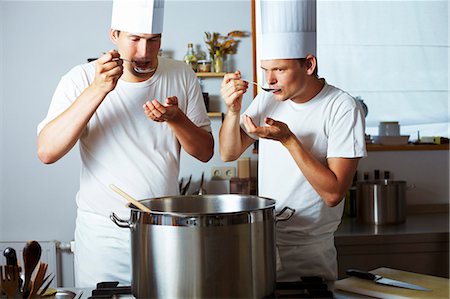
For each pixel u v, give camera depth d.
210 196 1.44
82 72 1.68
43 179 2.97
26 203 2.97
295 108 1.61
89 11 2.96
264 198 1.35
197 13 3.04
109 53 1.44
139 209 1.22
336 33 3.18
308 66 1.51
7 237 2.96
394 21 3.21
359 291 1.34
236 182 2.90
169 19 3.03
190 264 1.14
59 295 1.31
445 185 3.25
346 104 1.56
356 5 3.18
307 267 1.62
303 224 1.61
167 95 1.71
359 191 2.88
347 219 2.99
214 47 2.97
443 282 1.39
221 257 1.14
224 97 1.53
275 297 1.24
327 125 1.57
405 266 2.59
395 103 3.24
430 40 3.23
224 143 1.62
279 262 1.62
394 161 3.22
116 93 1.66
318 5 3.16
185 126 1.60
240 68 3.05
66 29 2.96
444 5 3.23
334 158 1.54
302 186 1.59
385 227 2.74
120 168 1.66
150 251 1.17
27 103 2.95
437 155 3.25
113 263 1.67
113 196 1.66
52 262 2.90
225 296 1.15
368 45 3.20
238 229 1.15
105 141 1.66
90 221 1.69
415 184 3.25
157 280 1.17
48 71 2.95
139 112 1.67
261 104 1.69
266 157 1.67
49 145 1.53
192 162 3.05
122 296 1.27
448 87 3.26
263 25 1.49
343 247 2.55
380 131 3.18
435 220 2.95
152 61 1.57
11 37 2.92
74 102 1.51
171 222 1.14
